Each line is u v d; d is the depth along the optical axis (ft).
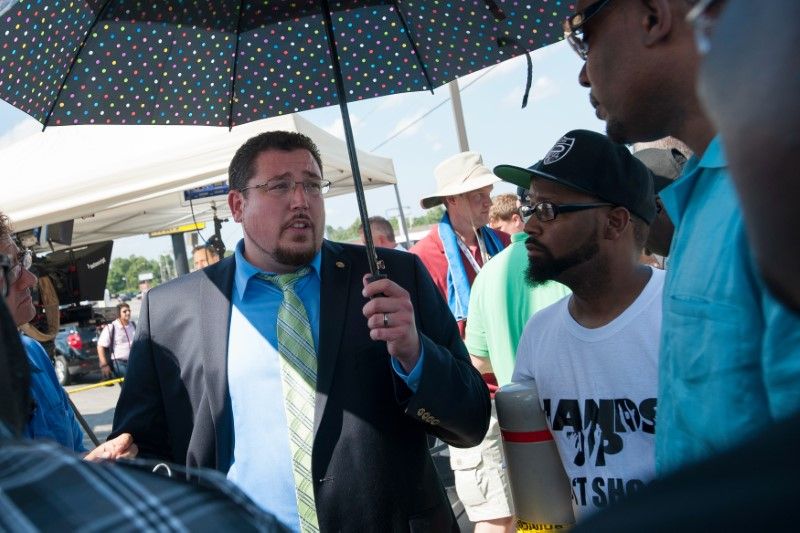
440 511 7.56
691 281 3.89
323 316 7.52
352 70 7.64
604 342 6.43
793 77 1.59
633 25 4.26
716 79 1.78
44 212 17.53
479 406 7.61
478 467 12.01
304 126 18.13
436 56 7.57
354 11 7.45
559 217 6.58
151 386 7.78
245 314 7.71
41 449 2.59
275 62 7.57
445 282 14.20
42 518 2.31
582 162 6.58
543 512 6.91
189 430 7.64
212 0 7.08
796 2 1.61
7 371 2.89
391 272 8.05
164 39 7.07
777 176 1.65
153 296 8.02
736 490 1.24
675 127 4.36
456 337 8.26
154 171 17.60
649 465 6.19
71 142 18.24
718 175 3.98
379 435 7.25
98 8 6.62
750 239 1.84
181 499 2.51
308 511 7.04
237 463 7.34
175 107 7.38
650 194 6.86
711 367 3.64
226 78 7.50
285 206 7.59
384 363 7.47
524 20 7.05
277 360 7.44
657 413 4.45
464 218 14.40
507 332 10.02
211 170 17.62
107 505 2.39
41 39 6.43
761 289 3.40
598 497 6.38
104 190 17.53
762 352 3.11
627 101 4.41
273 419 7.29
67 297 27.17
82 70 6.91
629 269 6.60
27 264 8.75
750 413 3.46
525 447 6.90
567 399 6.67
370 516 7.07
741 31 1.71
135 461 2.81
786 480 1.20
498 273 10.16
